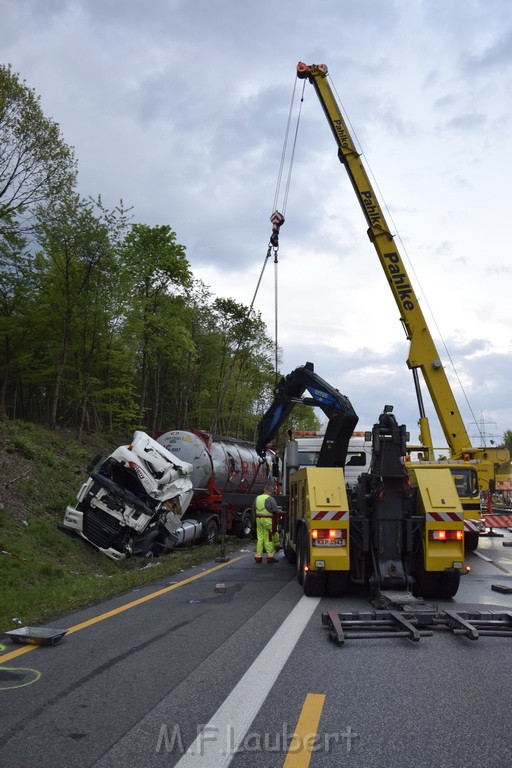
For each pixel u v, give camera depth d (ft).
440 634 23.38
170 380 149.18
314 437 50.16
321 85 73.77
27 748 12.84
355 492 33.71
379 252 69.92
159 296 111.45
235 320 147.13
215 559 48.70
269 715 14.74
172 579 37.99
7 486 51.06
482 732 13.78
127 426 113.39
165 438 64.95
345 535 30.99
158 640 21.97
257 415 168.86
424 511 31.17
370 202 70.74
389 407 31.68
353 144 72.13
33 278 95.91
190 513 65.16
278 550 52.19
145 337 108.27
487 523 71.05
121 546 49.29
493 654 20.48
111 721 14.29
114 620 25.36
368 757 12.47
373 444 30.86
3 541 39.91
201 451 63.72
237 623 24.90
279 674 17.99
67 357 105.09
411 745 13.06
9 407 125.59
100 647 20.95
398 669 18.66
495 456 65.57
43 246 89.66
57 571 37.63
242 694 16.16
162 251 109.50
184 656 19.85
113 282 93.30
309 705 15.39
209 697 15.93
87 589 33.53
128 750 12.76
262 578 38.24
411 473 33.73
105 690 16.44
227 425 165.07
